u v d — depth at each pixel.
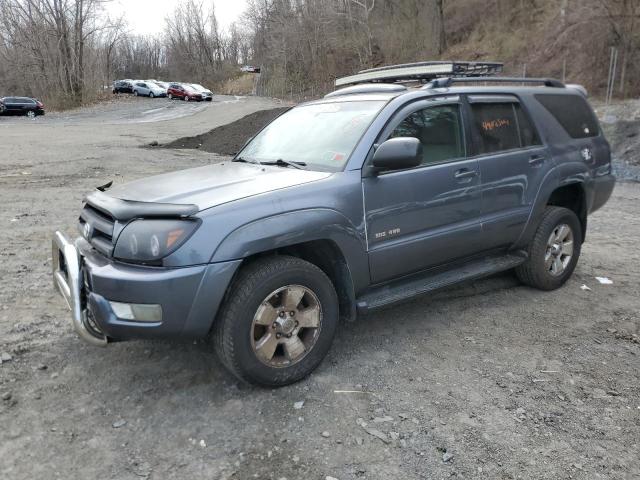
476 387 3.47
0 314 4.39
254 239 3.14
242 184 3.48
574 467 2.75
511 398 3.35
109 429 2.99
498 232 4.55
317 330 3.50
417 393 3.39
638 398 3.38
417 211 3.95
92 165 13.81
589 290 5.23
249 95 66.25
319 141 4.07
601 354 3.94
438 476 2.68
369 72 5.11
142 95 55.31
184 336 3.10
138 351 3.85
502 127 4.68
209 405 3.23
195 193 3.36
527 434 3.01
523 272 5.08
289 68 62.16
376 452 2.84
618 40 25.83
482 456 2.82
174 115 33.94
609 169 5.68
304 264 3.38
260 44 77.44
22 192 9.90
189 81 102.81
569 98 5.45
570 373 3.66
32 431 2.95
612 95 24.70
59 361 3.69
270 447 2.87
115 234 3.12
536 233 4.93
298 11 60.72
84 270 3.26
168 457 2.78
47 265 5.68
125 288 2.97
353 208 3.58
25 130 24.47
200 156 16.53
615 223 8.30
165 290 2.96
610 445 2.93
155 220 3.07
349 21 56.22
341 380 3.52
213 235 3.05
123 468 2.70
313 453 2.83
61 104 47.59
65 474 2.65
